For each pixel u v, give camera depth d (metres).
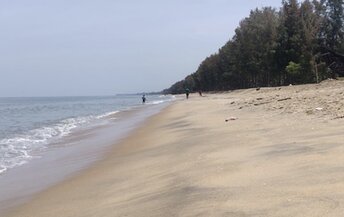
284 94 39.44
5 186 12.30
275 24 99.00
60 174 13.47
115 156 15.99
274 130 14.22
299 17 86.56
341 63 85.81
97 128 30.66
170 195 7.82
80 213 8.35
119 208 7.88
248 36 105.44
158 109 52.88
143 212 7.09
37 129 32.41
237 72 118.19
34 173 14.02
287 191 6.52
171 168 10.86
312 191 6.30
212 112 30.89
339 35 88.75
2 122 43.16
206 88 185.38
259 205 6.07
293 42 82.81
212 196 7.01
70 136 25.95
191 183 8.33
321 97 25.17
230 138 14.17
